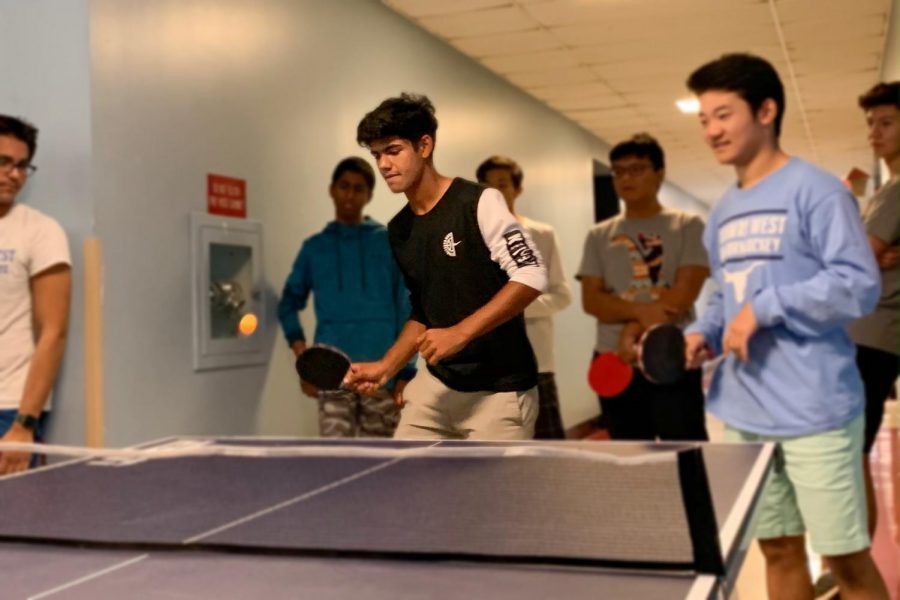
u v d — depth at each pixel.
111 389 3.26
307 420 4.39
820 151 11.19
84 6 3.21
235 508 1.54
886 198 3.05
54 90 3.26
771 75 2.17
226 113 3.88
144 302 3.43
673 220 3.66
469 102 6.44
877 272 2.04
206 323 3.72
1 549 1.35
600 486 1.50
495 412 2.28
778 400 2.16
